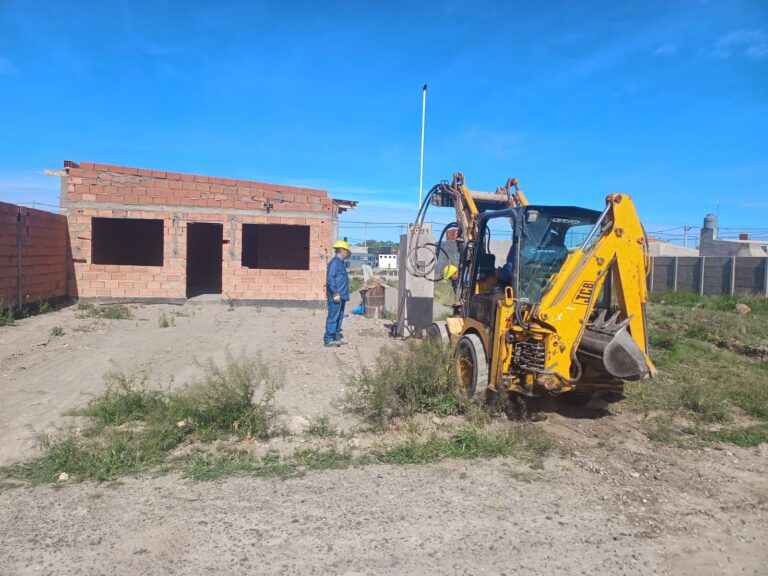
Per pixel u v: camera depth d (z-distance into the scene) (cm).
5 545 405
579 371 689
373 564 389
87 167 1658
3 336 1141
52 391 795
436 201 1133
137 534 422
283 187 1800
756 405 819
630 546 426
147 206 1698
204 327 1384
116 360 997
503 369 700
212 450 596
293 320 1548
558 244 750
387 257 5825
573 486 532
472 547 415
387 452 596
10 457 573
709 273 2480
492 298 749
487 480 538
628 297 683
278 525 439
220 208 1752
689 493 527
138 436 615
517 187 1009
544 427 713
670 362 1119
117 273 1692
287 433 644
